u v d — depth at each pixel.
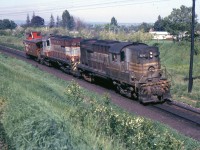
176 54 56.22
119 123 14.86
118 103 24.23
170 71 41.47
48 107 17.66
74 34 89.50
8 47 72.88
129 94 25.92
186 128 19.16
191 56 28.03
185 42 60.06
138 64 24.88
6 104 17.09
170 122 20.16
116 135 14.52
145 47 25.20
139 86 24.41
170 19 69.94
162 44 64.62
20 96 18.94
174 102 24.64
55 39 40.25
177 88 29.83
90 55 32.44
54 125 12.45
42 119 12.87
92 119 15.98
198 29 66.88
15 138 12.36
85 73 34.06
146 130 14.30
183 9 69.38
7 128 13.60
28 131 12.38
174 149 12.92
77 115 16.30
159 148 13.09
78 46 36.19
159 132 16.05
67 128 13.59
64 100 22.20
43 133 11.91
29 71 37.69
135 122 14.38
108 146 12.98
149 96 24.14
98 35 82.00
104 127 15.16
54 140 11.48
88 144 12.88
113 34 75.81
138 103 24.53
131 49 25.55
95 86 31.11
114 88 29.84
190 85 28.23
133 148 13.35
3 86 21.23
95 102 18.31
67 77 35.97
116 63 27.39
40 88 24.84
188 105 24.11
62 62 38.66
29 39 53.25
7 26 161.88
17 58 52.53
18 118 14.44
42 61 45.78
